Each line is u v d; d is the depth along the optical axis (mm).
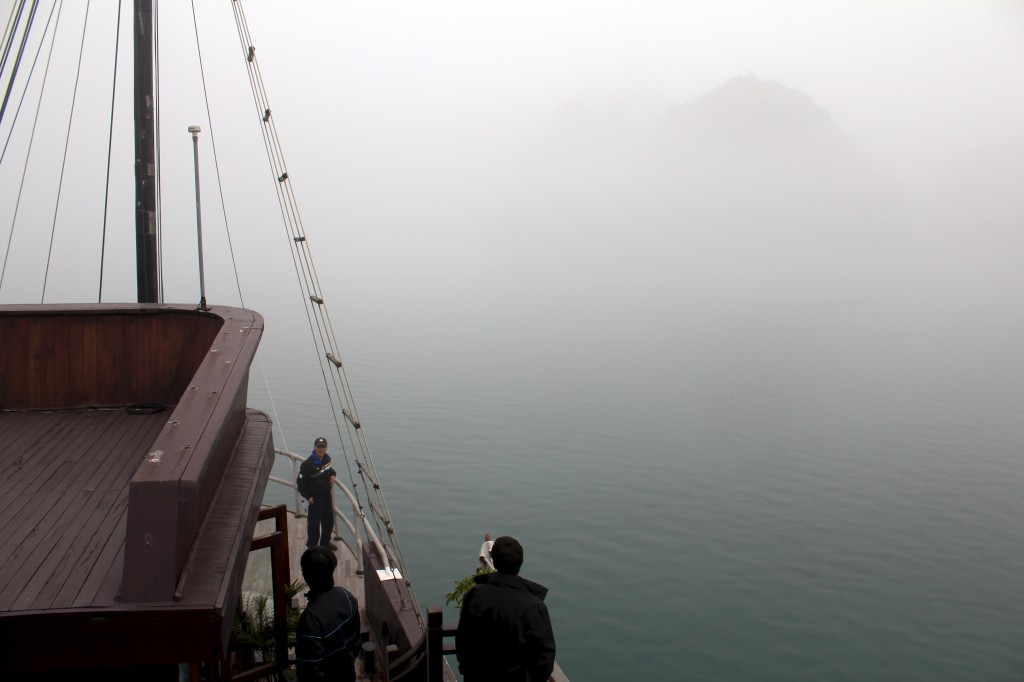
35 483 5285
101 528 4523
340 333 109062
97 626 3455
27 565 3984
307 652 4602
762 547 34219
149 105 10648
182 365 7266
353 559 11273
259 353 86812
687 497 40469
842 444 52875
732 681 23453
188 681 4582
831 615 27953
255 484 5031
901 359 92312
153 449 3842
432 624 4973
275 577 5988
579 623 26609
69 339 7082
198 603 3527
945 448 52562
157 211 11445
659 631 26125
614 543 33844
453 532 34500
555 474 43500
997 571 32656
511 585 4254
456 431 52469
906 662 25172
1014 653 25922
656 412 60781
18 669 3443
